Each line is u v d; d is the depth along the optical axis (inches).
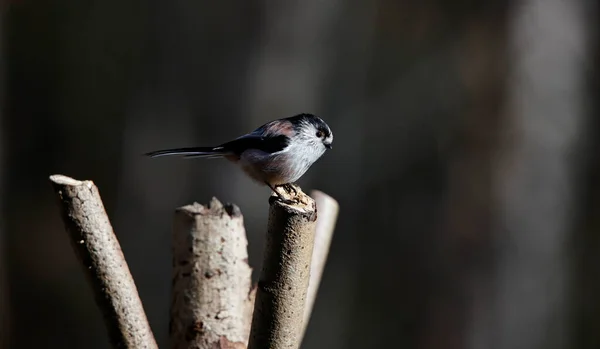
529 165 605.9
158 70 558.9
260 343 131.4
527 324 603.5
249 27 550.6
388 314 679.7
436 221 666.2
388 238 694.5
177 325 159.6
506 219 607.2
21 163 738.2
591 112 631.2
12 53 732.7
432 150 687.1
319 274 175.2
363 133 705.6
